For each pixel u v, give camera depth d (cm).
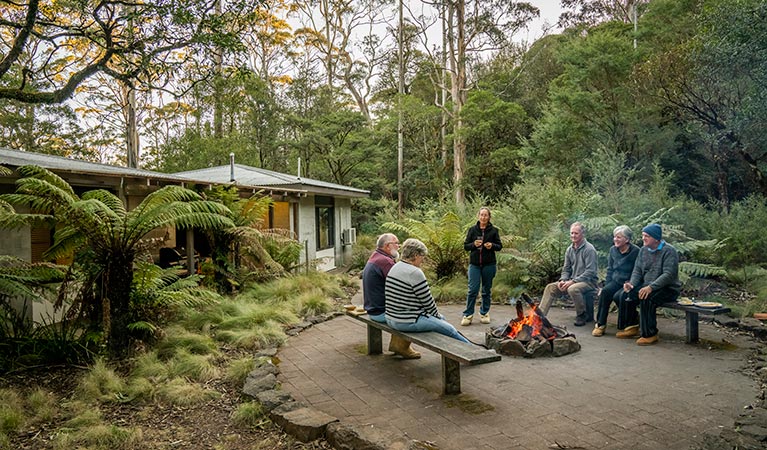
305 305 737
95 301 498
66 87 668
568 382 398
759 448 269
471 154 2416
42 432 331
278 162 2797
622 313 541
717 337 526
